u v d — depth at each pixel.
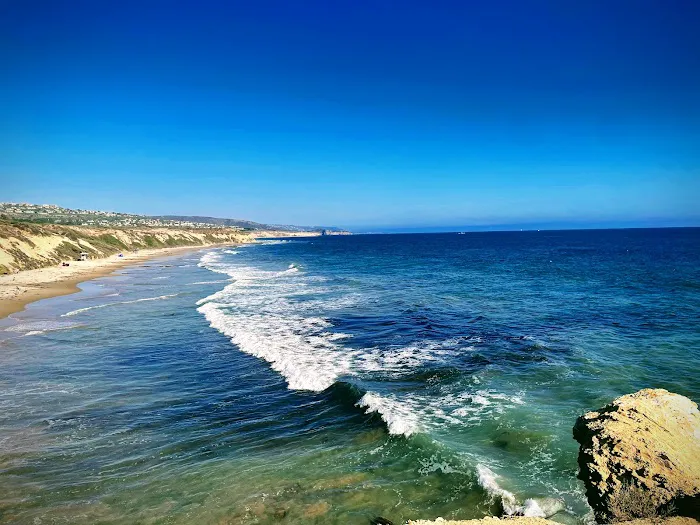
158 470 8.08
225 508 6.83
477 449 8.39
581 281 33.91
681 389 11.16
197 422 10.20
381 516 6.55
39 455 8.68
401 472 7.74
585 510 6.43
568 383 11.77
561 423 9.32
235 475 7.83
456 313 21.80
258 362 14.68
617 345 15.34
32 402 11.43
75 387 12.54
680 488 5.54
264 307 24.42
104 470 8.10
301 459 8.35
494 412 9.98
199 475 7.86
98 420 10.32
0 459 8.52
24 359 15.30
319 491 7.25
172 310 24.58
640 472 5.88
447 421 9.62
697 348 14.72
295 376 13.04
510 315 21.12
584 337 16.58
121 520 6.59
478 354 14.70
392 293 28.86
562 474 7.42
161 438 9.41
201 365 14.48
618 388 11.28
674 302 23.50
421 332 18.05
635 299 24.84
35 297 29.78
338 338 17.34
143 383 12.84
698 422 6.86
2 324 21.22
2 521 6.58
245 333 18.34
